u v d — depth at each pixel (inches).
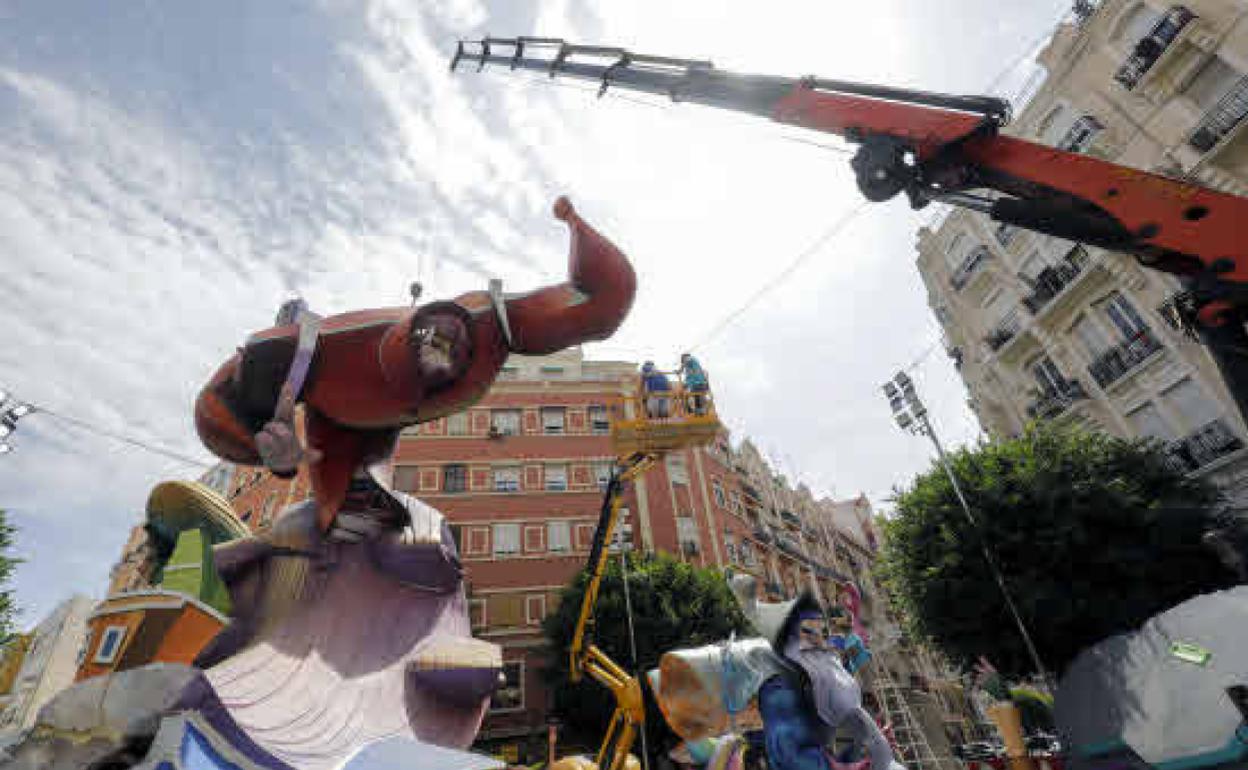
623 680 479.5
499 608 1078.4
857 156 291.3
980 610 655.8
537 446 1272.1
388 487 312.0
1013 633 653.3
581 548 1165.7
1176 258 252.5
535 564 1131.9
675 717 194.7
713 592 933.2
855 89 294.8
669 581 933.8
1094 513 638.5
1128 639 321.1
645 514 1232.8
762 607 190.4
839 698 166.6
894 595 825.5
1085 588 614.9
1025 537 639.8
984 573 653.3
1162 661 296.5
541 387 1349.7
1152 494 669.9
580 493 1227.9
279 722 224.8
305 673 251.3
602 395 1353.3
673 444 564.4
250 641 267.1
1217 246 239.0
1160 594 614.5
